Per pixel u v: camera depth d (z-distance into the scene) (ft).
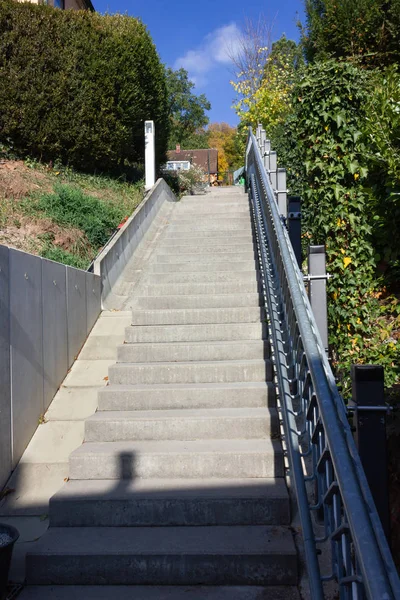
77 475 12.71
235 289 21.13
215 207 34.14
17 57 34.17
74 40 36.45
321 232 18.34
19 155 35.09
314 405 9.96
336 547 7.98
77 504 11.49
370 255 17.94
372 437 7.38
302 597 9.65
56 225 26.32
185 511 11.32
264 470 12.37
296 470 9.51
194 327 18.17
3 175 30.14
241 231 28.04
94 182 36.65
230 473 12.42
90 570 10.23
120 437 13.82
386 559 5.47
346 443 6.77
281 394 11.94
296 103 19.02
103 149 37.76
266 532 10.84
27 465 13.55
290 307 13.91
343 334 17.58
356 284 17.70
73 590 10.11
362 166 17.76
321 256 13.67
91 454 12.72
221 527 11.15
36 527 11.78
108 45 37.86
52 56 35.22
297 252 16.61
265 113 61.21
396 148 17.44
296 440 10.18
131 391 15.02
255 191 28.89
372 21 39.24
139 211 31.01
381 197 17.88
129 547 10.43
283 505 11.21
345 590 7.21
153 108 44.01
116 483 12.31
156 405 14.97
